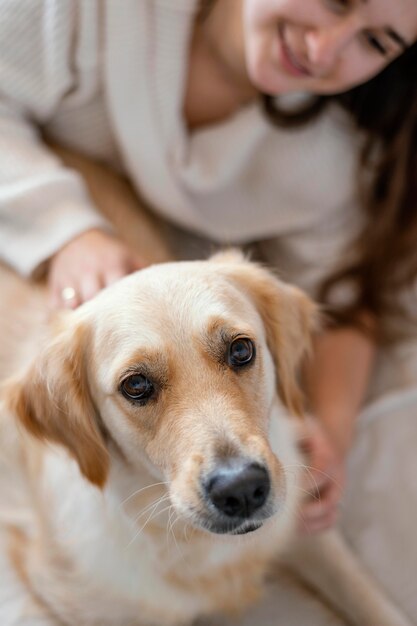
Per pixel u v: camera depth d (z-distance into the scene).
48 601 1.20
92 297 1.15
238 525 0.88
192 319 0.93
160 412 0.92
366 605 1.23
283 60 1.29
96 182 1.57
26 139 1.45
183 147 1.51
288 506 1.11
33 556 1.22
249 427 0.89
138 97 1.43
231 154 1.52
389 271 1.57
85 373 1.02
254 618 1.25
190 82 1.52
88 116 1.53
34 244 1.34
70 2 1.32
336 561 1.26
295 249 1.67
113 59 1.39
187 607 1.19
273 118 1.48
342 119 1.52
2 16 1.36
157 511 1.05
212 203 1.60
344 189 1.58
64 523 1.14
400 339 1.62
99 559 1.12
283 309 1.12
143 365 0.92
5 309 1.28
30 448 1.22
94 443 1.02
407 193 1.54
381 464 1.46
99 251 1.28
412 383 1.58
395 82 1.43
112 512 1.09
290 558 1.30
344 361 1.54
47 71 1.42
